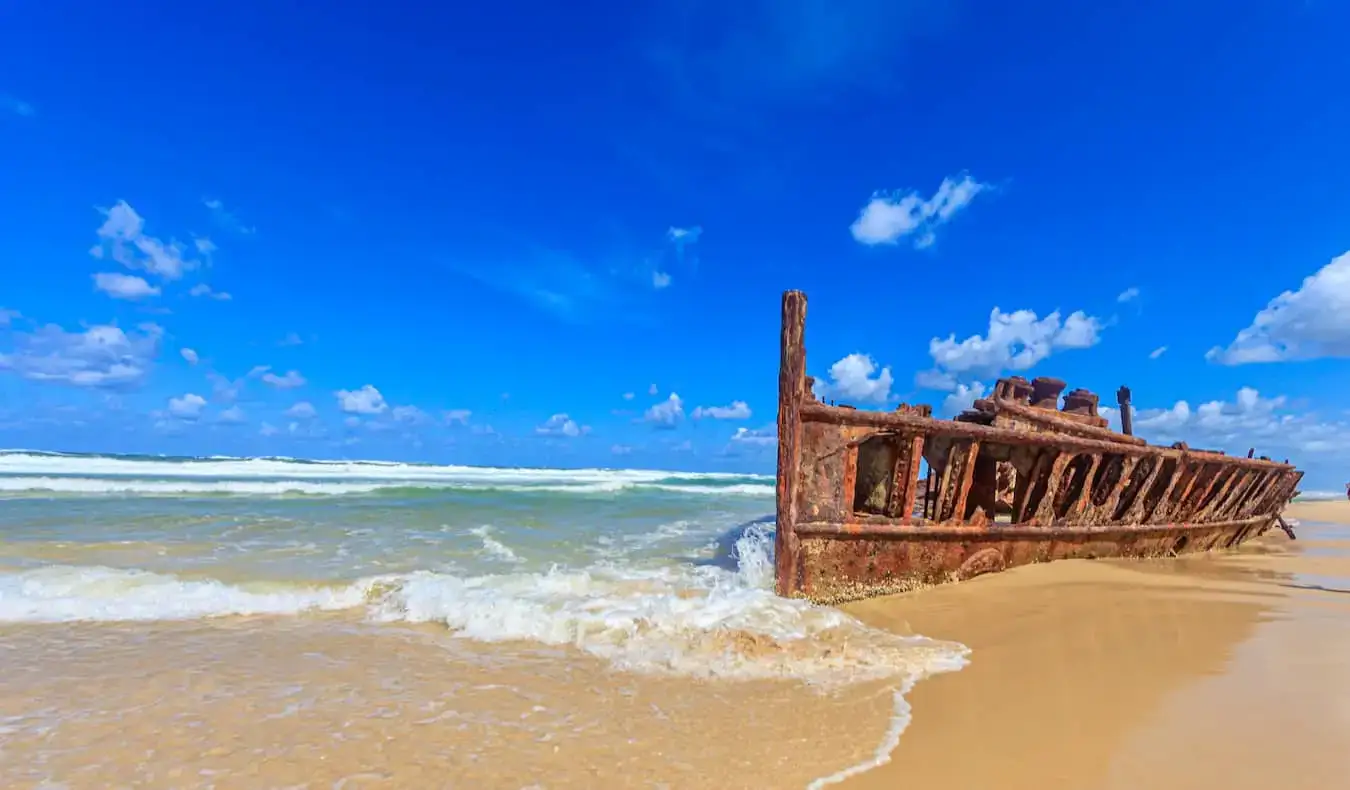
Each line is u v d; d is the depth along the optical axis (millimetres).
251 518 12688
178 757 3334
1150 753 3264
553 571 7715
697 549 10352
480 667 4805
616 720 3828
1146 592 7273
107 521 11594
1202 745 3352
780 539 6875
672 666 4828
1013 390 11641
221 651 5137
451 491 21156
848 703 4090
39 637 5410
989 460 8766
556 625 5680
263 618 6168
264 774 3162
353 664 4852
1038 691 4223
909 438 7340
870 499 8445
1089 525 9195
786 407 6984
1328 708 3844
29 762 3260
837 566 6953
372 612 6406
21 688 4242
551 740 3541
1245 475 12562
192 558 8656
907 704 4051
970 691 4258
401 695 4219
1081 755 3262
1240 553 12289
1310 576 8844
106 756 3336
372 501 16938
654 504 19234
